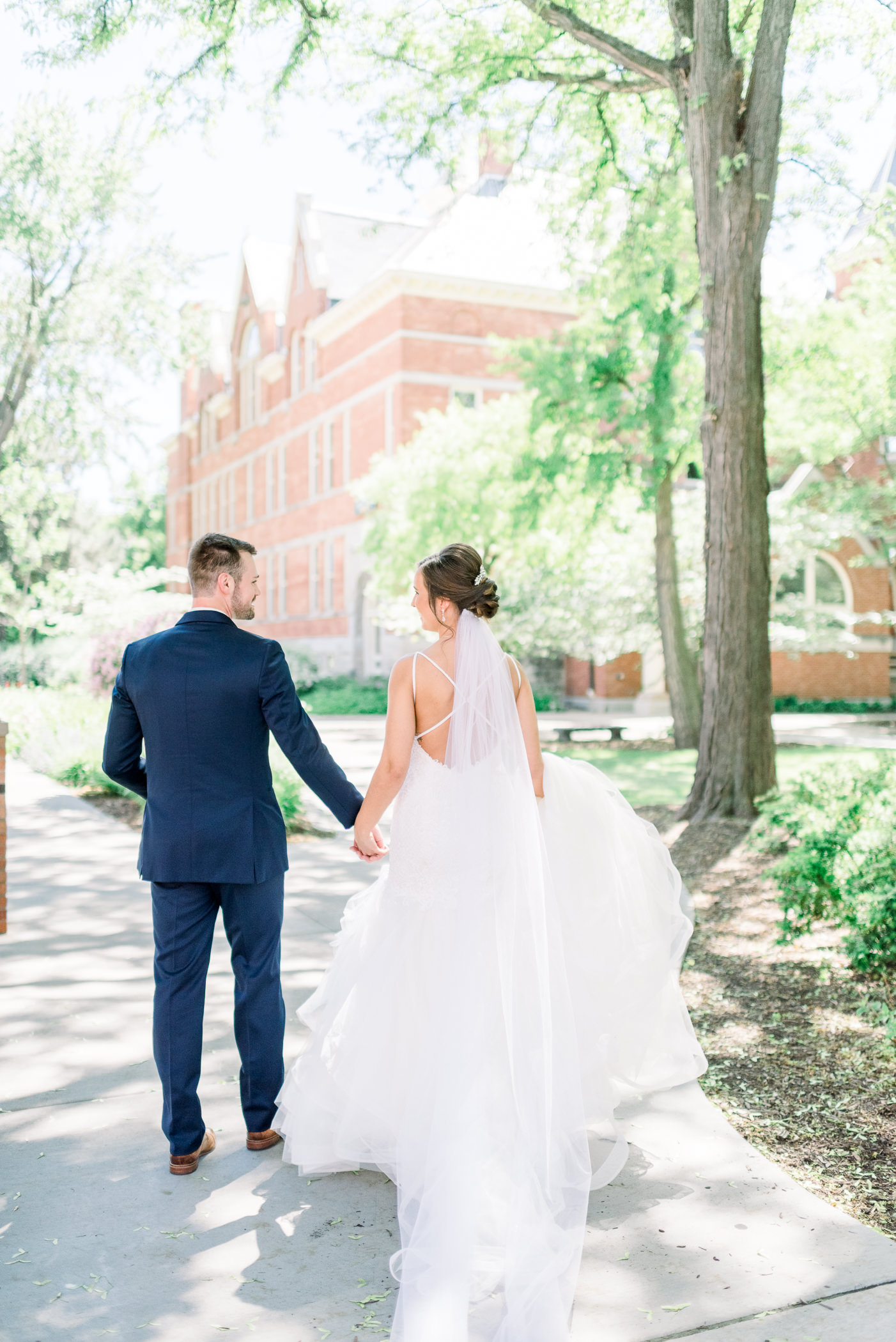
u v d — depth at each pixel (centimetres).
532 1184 242
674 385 1445
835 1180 291
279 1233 258
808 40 1002
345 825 305
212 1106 339
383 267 2884
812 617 2159
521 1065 253
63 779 1206
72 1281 236
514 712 280
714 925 582
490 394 2803
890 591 2875
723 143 838
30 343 2388
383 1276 240
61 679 2645
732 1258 246
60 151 2264
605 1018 317
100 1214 267
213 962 501
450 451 1891
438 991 266
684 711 1633
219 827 287
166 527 5794
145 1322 221
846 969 483
